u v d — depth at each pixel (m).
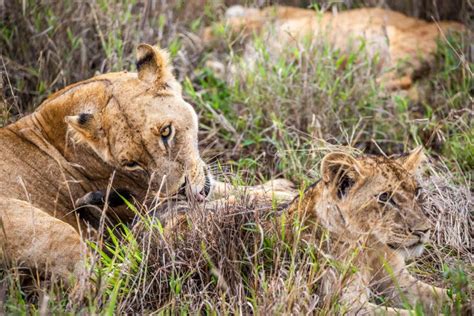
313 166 11.98
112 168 10.41
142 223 10.28
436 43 15.59
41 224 9.73
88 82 10.61
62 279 9.67
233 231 9.77
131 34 14.55
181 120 10.28
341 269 9.00
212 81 14.99
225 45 16.12
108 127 10.19
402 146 13.55
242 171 12.12
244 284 9.57
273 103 13.76
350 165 9.42
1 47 14.04
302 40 14.87
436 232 10.98
